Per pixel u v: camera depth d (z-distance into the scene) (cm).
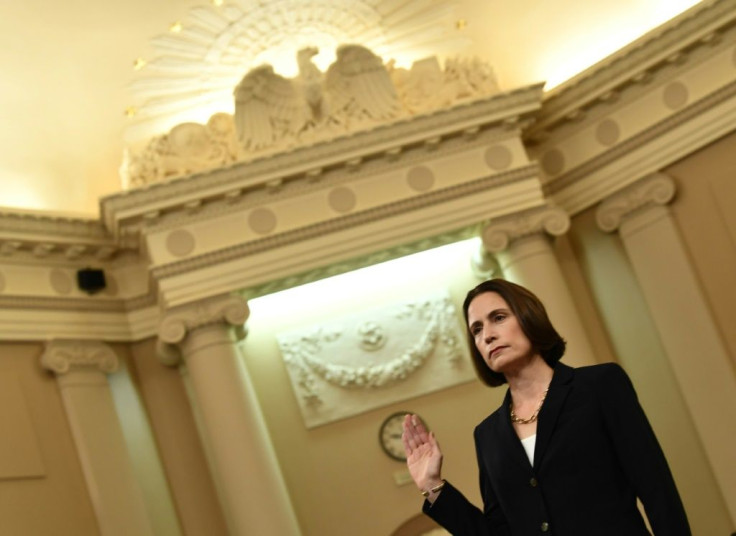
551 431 292
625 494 289
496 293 308
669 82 1124
